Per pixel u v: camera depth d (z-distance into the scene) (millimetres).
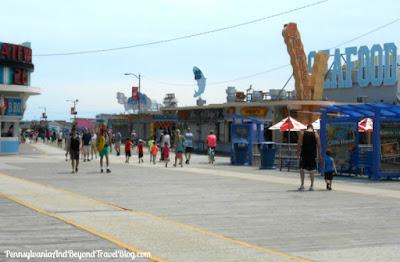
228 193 13891
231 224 9117
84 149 29688
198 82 54688
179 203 11820
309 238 7891
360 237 7988
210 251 6848
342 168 20406
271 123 44781
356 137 20156
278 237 7965
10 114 36875
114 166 25453
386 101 49688
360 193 14172
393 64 48781
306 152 14812
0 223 8789
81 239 7535
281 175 20484
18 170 21297
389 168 18688
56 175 19125
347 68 52656
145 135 69875
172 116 59938
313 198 12953
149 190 14461
